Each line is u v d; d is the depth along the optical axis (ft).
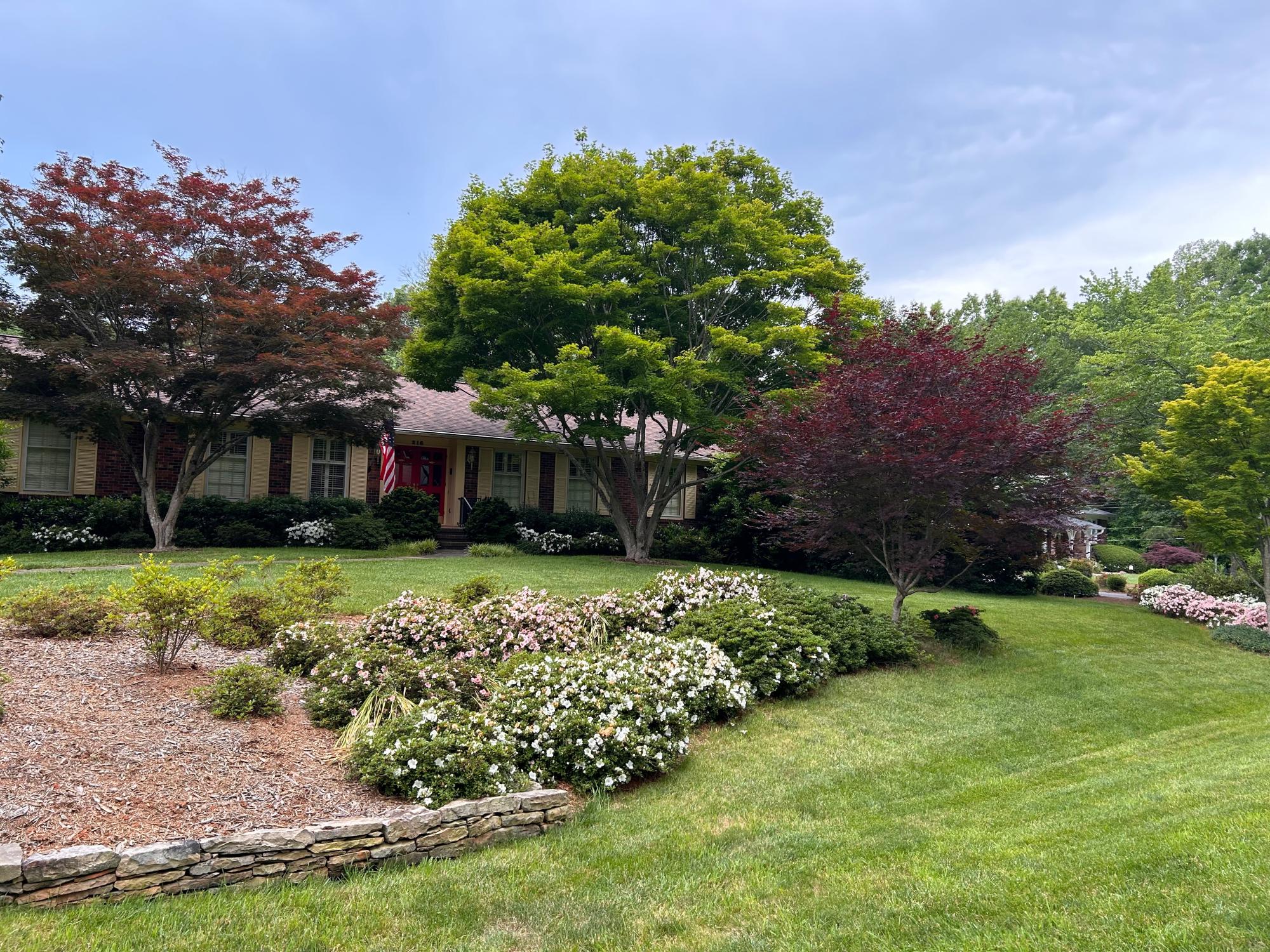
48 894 10.27
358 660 19.06
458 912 11.30
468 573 42.47
